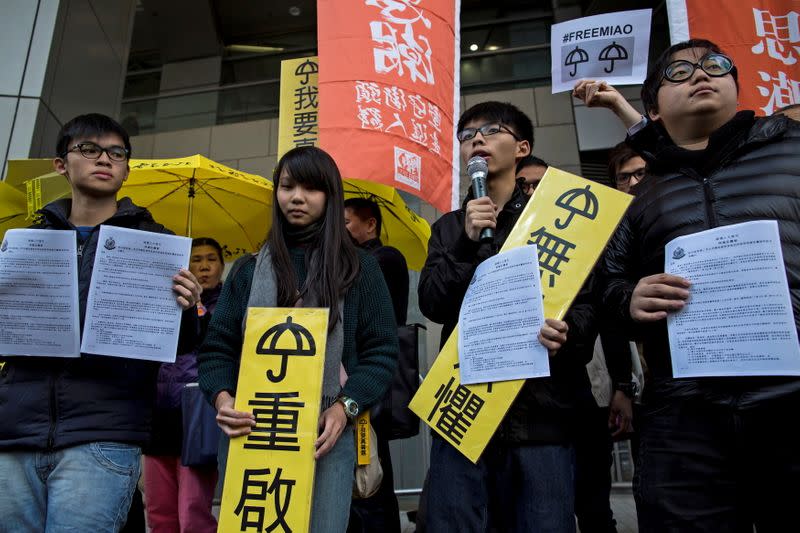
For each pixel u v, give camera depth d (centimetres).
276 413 162
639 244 184
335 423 165
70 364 180
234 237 390
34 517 173
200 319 228
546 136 747
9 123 458
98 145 201
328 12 338
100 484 172
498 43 858
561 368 190
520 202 213
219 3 920
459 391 185
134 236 185
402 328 274
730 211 162
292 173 191
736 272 150
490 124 223
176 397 278
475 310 189
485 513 184
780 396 143
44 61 479
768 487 150
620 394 280
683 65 179
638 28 279
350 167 313
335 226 192
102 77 562
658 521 159
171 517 286
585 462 267
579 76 284
